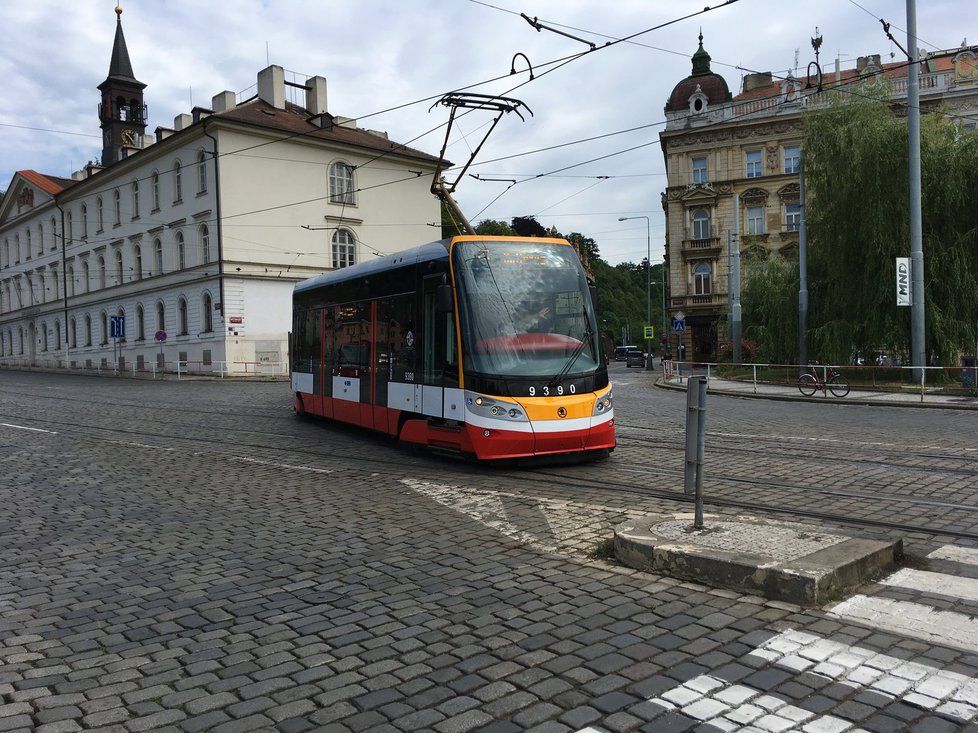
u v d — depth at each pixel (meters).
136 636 4.50
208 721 3.43
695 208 53.53
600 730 3.26
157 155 45.66
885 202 23.88
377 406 12.44
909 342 23.88
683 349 54.56
